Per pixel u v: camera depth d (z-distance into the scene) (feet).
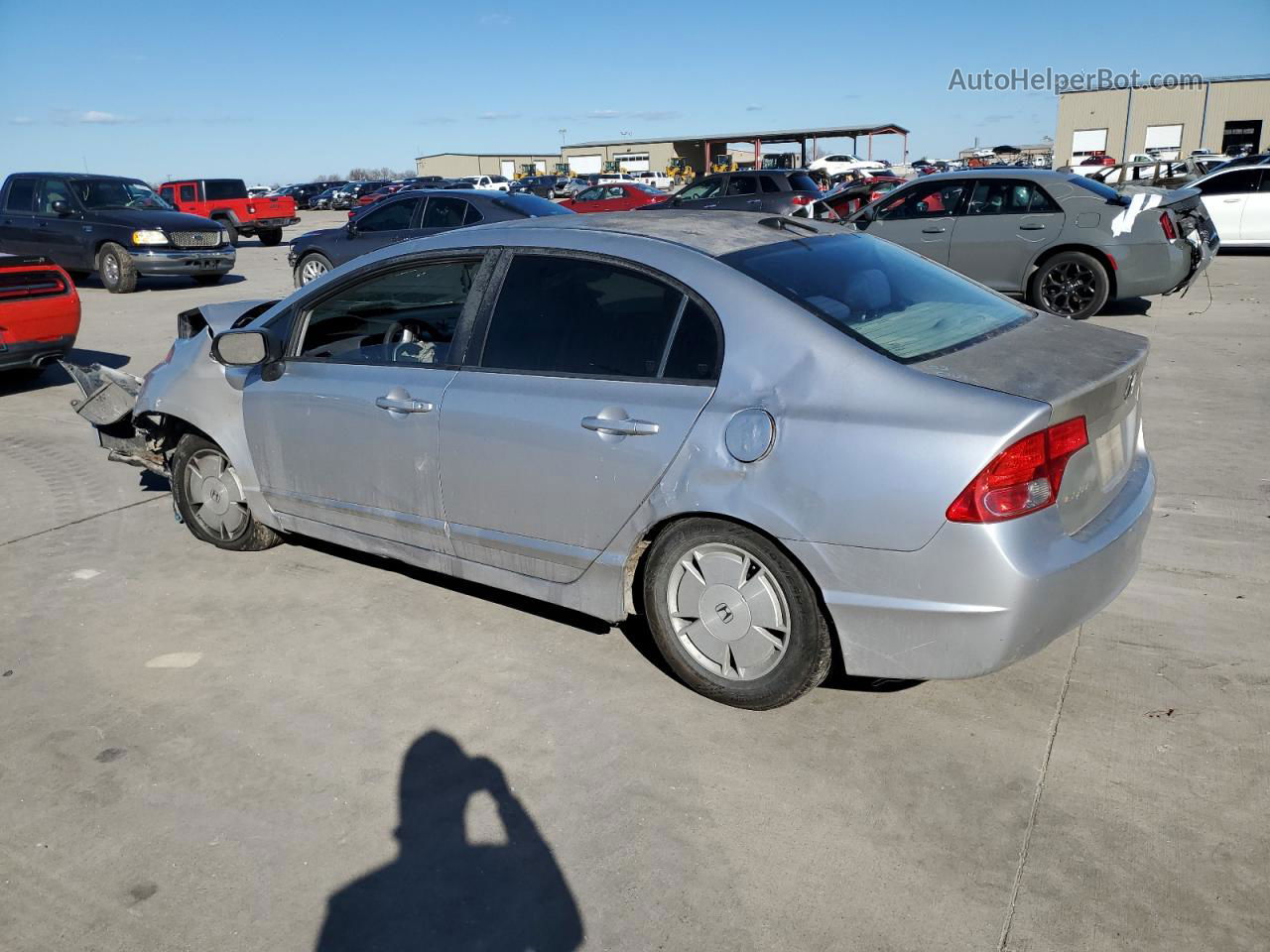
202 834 9.26
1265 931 7.66
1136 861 8.45
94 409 17.46
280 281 59.21
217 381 14.90
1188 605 12.94
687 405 10.23
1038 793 9.36
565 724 10.84
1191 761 9.73
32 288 27.45
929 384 9.21
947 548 8.94
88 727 11.10
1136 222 32.65
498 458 11.57
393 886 8.53
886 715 10.74
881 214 37.42
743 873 8.52
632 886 8.42
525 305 11.66
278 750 10.55
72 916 8.28
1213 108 166.40
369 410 12.77
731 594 10.47
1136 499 10.41
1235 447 19.40
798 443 9.52
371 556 15.74
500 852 8.89
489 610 13.70
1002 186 34.88
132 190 55.72
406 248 12.89
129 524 17.57
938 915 7.95
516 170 257.75
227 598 14.35
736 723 10.71
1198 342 29.81
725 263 10.62
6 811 9.67
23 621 13.82
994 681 11.29
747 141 172.76
